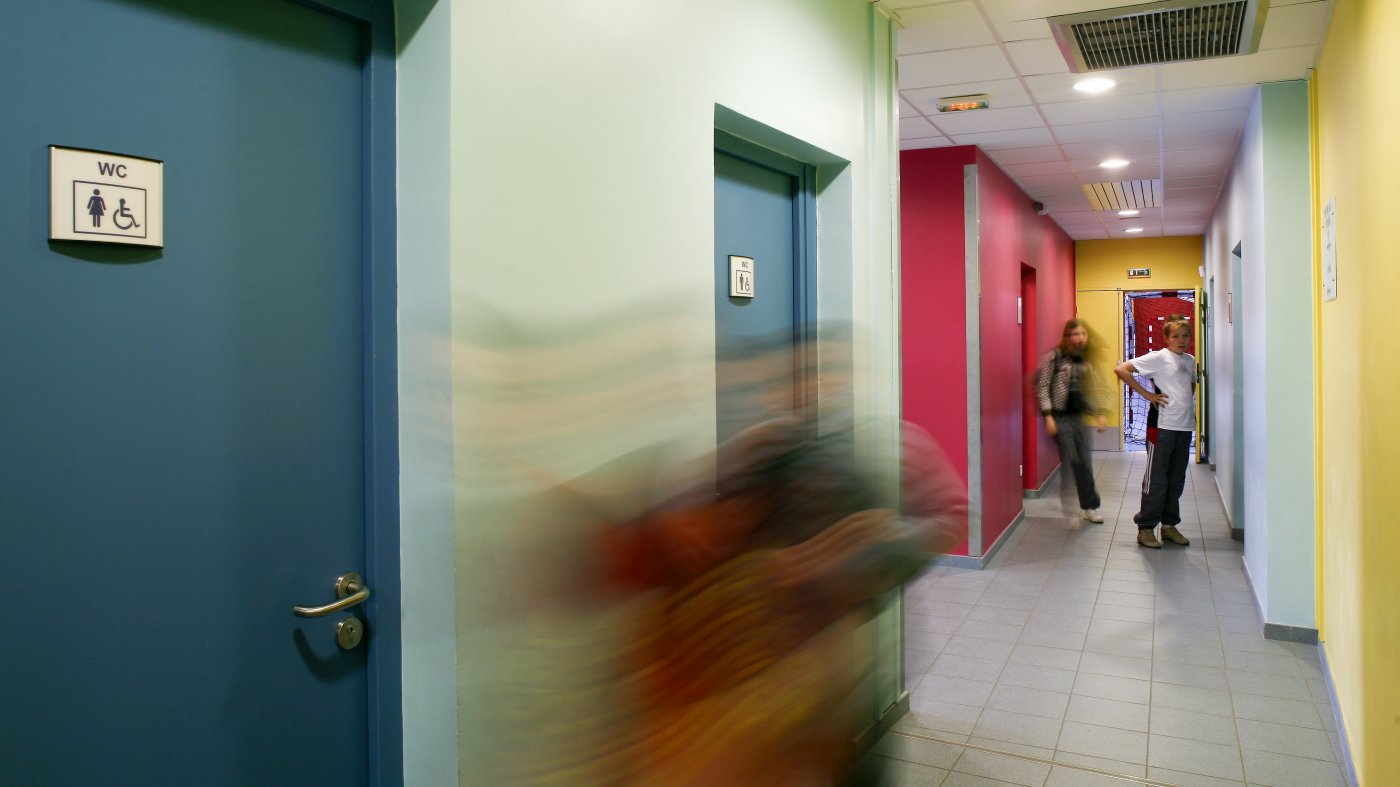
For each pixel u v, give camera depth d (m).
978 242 6.07
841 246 3.34
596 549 0.80
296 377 1.53
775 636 0.78
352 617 1.62
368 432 1.65
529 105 1.77
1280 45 3.98
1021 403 7.88
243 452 1.45
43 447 1.20
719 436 0.85
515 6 1.74
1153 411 6.70
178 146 1.36
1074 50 4.02
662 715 0.75
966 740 3.35
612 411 1.14
